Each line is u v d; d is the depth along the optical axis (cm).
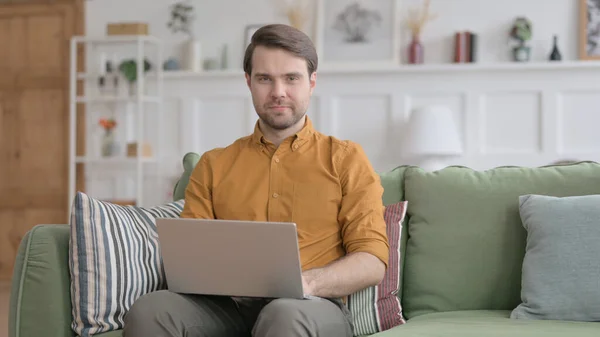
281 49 215
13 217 618
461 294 228
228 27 582
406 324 205
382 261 206
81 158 572
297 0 568
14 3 614
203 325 186
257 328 176
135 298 212
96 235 208
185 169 265
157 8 591
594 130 530
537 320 203
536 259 212
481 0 546
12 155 618
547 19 540
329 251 214
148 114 589
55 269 207
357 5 558
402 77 552
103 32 601
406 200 243
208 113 582
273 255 177
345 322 192
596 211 211
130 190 596
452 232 232
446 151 510
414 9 553
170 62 581
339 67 554
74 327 205
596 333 180
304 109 219
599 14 530
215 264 183
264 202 219
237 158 226
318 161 220
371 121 557
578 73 530
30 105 615
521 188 233
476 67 536
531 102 538
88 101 570
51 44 611
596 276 204
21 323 205
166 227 182
